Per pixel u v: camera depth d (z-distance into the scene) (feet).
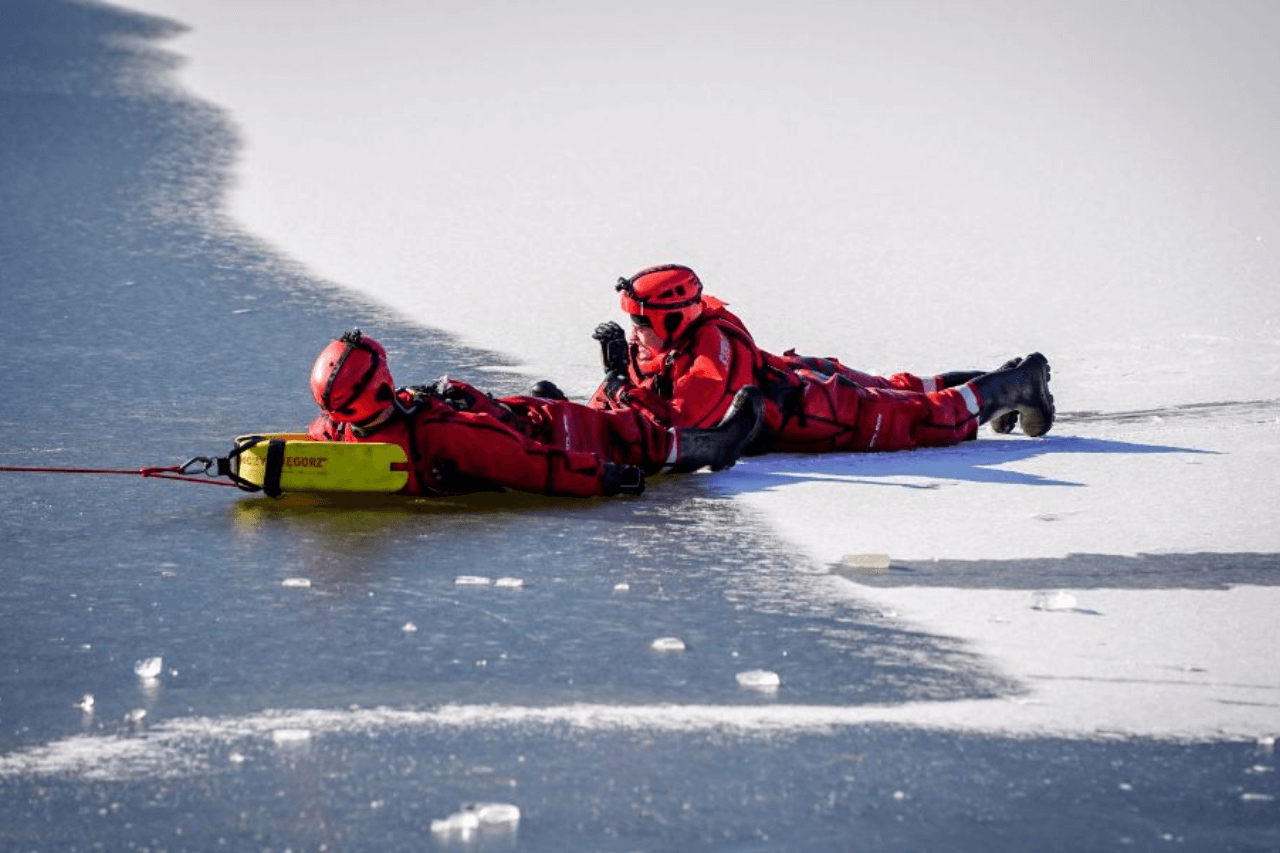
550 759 59.93
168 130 255.91
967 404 110.11
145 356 134.62
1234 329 146.82
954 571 81.05
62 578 80.28
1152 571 80.59
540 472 94.02
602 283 168.76
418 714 63.82
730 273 173.88
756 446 107.14
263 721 63.21
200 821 55.42
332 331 145.28
